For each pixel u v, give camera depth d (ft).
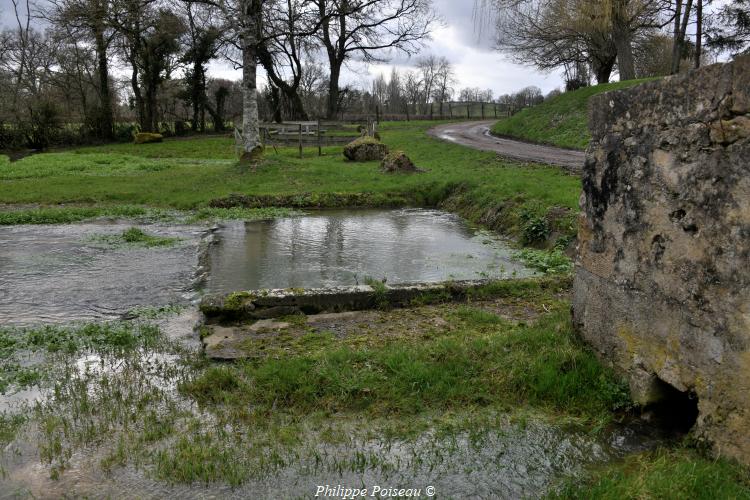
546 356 15.42
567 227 32.09
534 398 14.16
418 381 14.62
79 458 11.78
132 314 21.52
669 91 12.41
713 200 11.21
